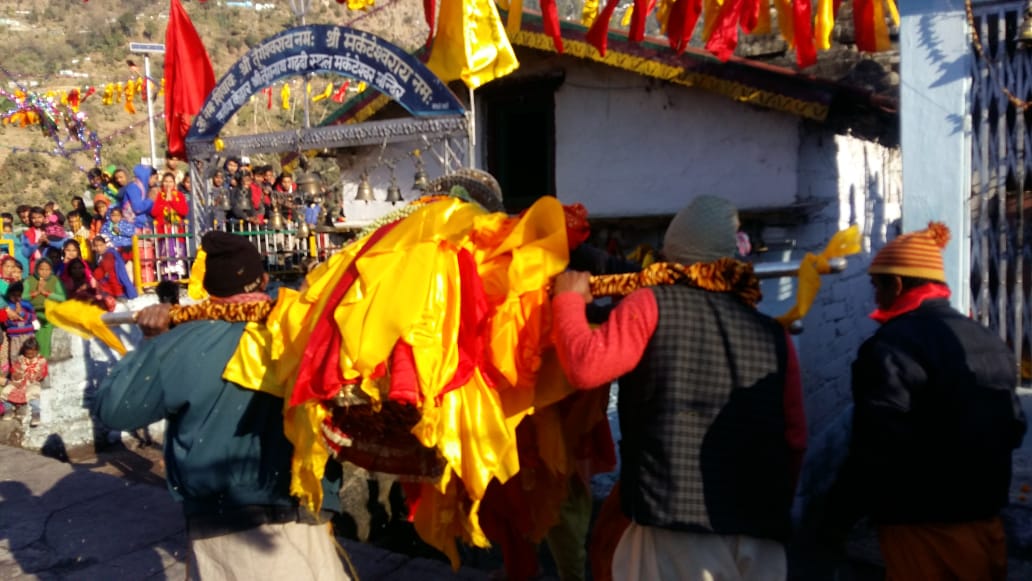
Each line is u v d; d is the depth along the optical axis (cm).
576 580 360
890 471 264
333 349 242
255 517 269
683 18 501
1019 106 424
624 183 775
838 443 649
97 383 812
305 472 252
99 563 437
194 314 281
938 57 438
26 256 1139
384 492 566
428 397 231
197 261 308
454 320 245
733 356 229
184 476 267
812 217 692
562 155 809
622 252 757
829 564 455
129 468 752
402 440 262
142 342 296
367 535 539
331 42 757
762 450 229
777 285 599
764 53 736
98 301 314
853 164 766
